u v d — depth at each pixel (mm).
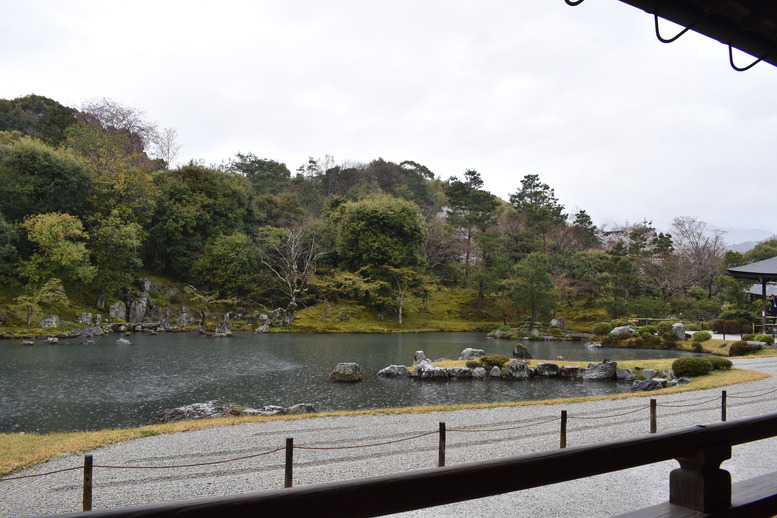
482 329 49406
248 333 41500
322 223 54562
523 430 10984
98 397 16719
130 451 9445
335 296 52375
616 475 7613
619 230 69312
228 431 11055
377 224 53000
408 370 22891
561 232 60031
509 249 61594
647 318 46031
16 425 13250
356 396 17969
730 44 2633
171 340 34594
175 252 49906
